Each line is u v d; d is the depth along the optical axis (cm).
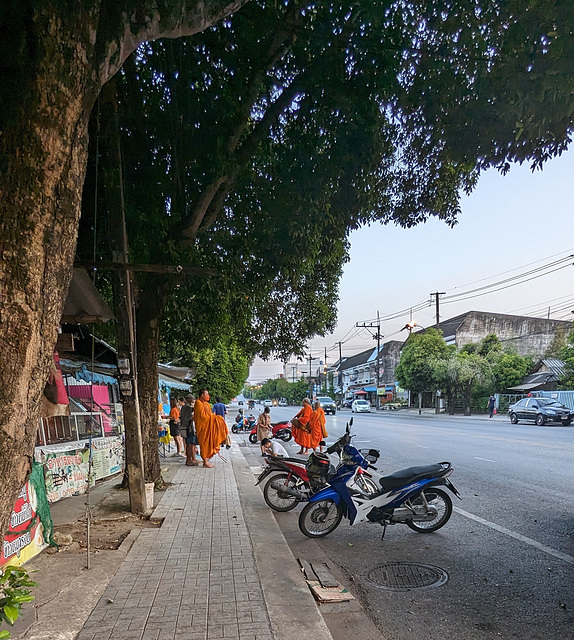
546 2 461
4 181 191
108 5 260
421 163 902
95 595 393
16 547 450
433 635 355
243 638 326
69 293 554
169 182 754
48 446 674
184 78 705
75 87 216
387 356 7212
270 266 849
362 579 463
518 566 485
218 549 507
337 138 730
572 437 1644
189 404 1176
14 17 199
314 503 597
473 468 1033
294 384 9650
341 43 650
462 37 593
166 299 802
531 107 524
